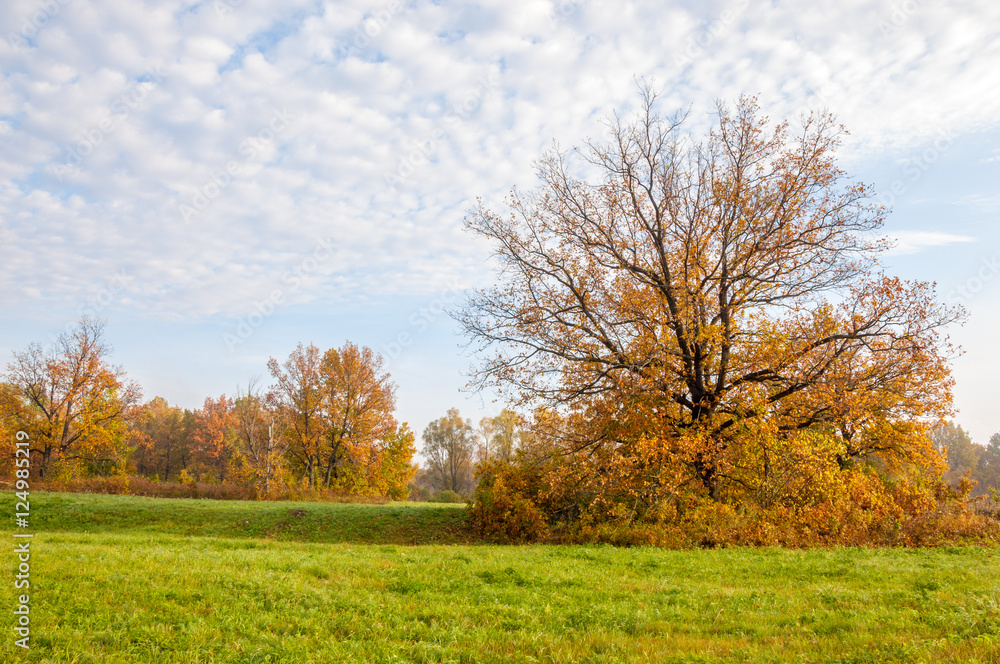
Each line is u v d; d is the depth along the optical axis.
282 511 27.83
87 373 49.03
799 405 26.00
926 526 21.78
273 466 48.16
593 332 28.03
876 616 9.13
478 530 26.72
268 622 8.62
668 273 27.45
